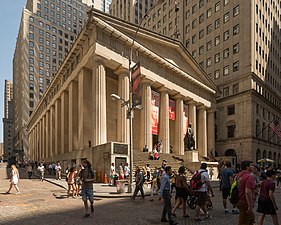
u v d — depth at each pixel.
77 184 15.35
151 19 76.44
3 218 9.88
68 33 118.62
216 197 15.91
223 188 10.95
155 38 36.03
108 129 35.56
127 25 31.62
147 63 34.81
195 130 44.22
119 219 9.70
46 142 52.12
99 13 28.77
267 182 7.39
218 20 55.47
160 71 37.19
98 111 27.92
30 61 103.12
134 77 18.47
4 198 14.52
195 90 44.59
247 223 6.09
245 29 50.16
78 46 32.78
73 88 36.03
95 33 28.45
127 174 21.33
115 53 30.22
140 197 15.35
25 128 95.62
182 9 64.25
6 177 29.73
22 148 89.31
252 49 49.41
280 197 16.66
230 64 52.31
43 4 111.75
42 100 55.81
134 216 10.21
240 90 50.09
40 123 61.91
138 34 33.41
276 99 61.28
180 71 39.88
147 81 34.62
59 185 20.86
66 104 39.72
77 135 35.59
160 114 37.84
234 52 51.75
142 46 33.06
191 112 44.19
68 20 120.31
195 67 44.28
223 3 54.66
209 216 9.71
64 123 39.09
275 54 61.53
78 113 33.72
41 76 105.38
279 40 64.81
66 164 34.69
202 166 10.02
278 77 62.69
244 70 49.62
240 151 48.88
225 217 10.13
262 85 52.91
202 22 59.09
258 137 49.94
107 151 24.27
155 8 74.88
